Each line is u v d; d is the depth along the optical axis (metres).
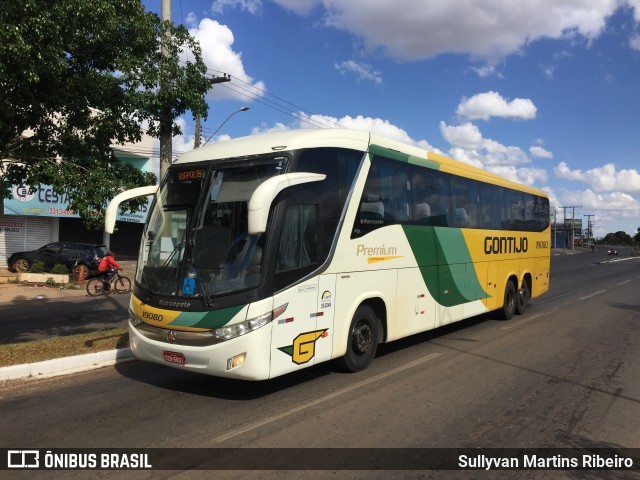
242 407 5.59
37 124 7.40
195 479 3.91
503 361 7.81
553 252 80.69
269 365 5.40
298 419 5.20
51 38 6.29
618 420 5.27
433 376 6.90
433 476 3.98
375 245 7.18
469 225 10.06
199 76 9.92
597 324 11.45
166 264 5.88
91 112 8.21
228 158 6.14
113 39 8.18
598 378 6.89
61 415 5.37
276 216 5.61
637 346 9.01
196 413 5.41
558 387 6.45
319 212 6.18
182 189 6.22
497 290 11.34
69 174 7.23
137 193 6.61
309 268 5.98
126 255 31.58
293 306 5.72
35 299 16.11
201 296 5.43
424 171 8.60
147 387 6.41
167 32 9.80
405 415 5.34
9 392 6.21
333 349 6.39
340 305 6.48
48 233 26.41
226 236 5.62
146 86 9.27
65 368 7.11
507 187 11.95
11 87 6.45
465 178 10.02
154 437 4.74
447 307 9.18
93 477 3.96
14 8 6.00
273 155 5.89
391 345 8.98
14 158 7.39
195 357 5.42
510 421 5.21
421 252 8.36
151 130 10.14
